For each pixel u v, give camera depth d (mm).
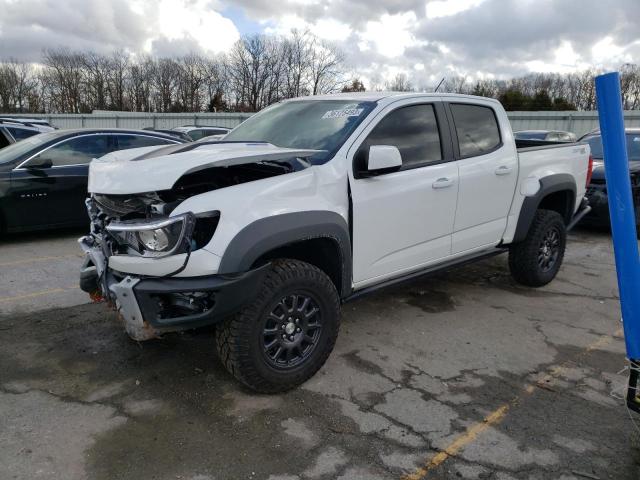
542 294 5262
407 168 3893
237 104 53875
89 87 63156
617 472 2588
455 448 2754
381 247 3756
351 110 3889
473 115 4555
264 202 3020
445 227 4230
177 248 2773
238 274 2869
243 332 2973
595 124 22875
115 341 3953
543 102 42125
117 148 7664
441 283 5559
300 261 3250
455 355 3852
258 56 52125
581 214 5723
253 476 2521
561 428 2943
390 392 3305
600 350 3980
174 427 2895
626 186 2336
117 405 3102
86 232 7711
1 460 2582
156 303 2885
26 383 3332
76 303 4711
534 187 4922
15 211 6723
